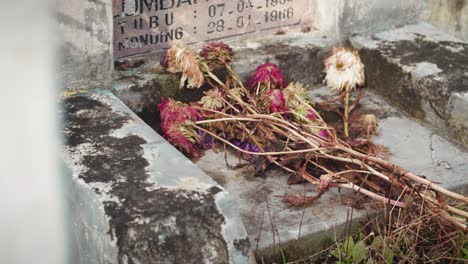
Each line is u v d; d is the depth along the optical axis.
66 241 0.84
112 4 1.07
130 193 0.77
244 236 0.76
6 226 0.87
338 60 1.07
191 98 1.11
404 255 0.89
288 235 0.88
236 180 0.99
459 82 1.11
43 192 0.86
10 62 0.93
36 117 0.93
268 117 0.98
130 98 1.06
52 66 0.97
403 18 1.26
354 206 0.93
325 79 1.11
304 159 0.98
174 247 0.74
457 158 1.05
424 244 0.91
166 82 1.08
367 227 0.92
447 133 1.10
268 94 1.04
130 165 0.83
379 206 0.93
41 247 0.86
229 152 1.05
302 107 1.04
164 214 0.75
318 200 0.95
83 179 0.80
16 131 0.91
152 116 1.08
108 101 0.99
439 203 0.89
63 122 0.92
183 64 1.03
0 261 0.87
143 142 0.88
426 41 1.22
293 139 0.98
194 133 1.03
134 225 0.74
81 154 0.85
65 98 0.98
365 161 0.94
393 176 0.89
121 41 1.10
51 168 0.85
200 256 0.74
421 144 1.08
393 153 1.06
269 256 0.87
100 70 1.02
